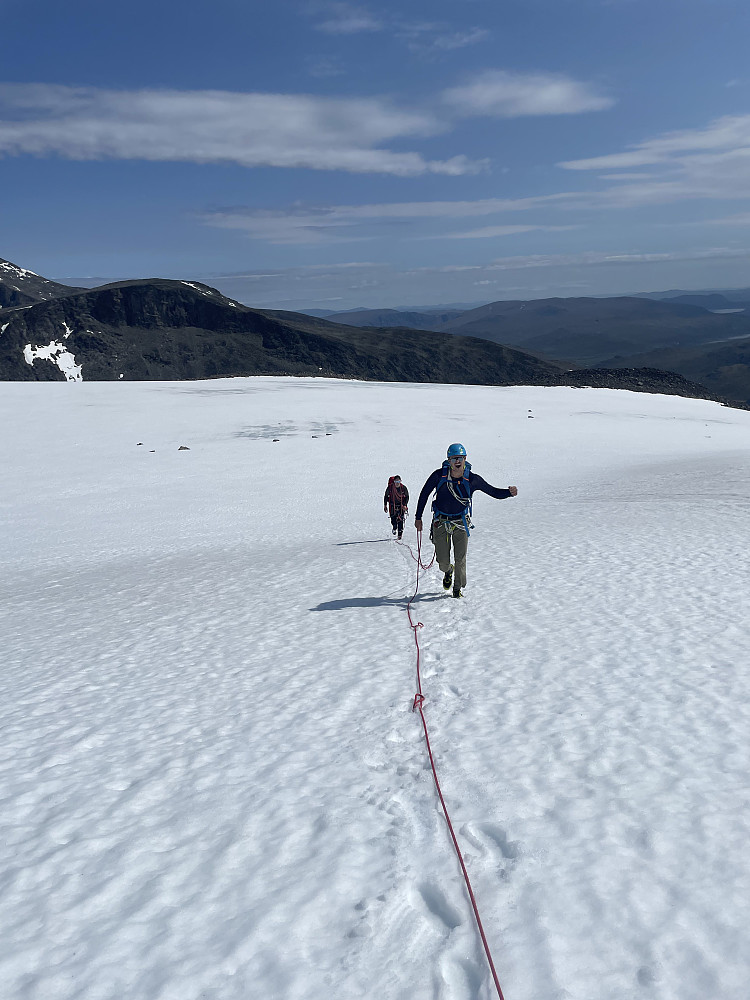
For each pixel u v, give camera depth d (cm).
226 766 509
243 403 6850
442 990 284
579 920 314
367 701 622
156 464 4338
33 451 4747
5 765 545
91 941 326
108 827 432
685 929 303
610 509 1973
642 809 399
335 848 387
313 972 296
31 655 918
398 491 1902
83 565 1905
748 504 1759
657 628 768
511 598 984
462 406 7062
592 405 7544
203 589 1312
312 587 1223
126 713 648
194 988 291
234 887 359
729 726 500
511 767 466
